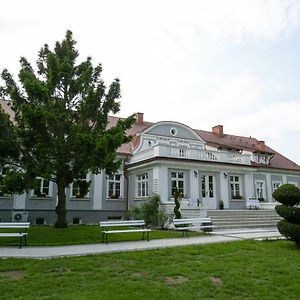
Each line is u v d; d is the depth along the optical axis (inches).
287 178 1309.1
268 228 771.4
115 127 593.3
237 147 1278.3
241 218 824.3
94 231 610.5
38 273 305.0
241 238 556.7
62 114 577.3
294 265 354.3
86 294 244.1
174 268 327.9
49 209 905.5
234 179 1005.8
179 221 594.9
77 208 944.9
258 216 857.5
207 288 268.1
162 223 745.0
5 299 234.8
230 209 927.7
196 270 325.1
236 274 309.9
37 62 658.8
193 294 252.1
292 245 491.8
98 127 635.5
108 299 234.1
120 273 310.2
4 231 596.1
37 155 568.1
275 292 263.6
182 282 285.0
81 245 469.7
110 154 562.6
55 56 609.6
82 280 283.3
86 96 621.6
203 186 932.0
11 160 587.5
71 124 604.7
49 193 916.0
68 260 357.4
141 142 1060.5
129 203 991.0
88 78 639.1
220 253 412.5
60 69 604.4
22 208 870.4
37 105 555.8
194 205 835.4
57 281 278.1
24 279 285.6
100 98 627.2
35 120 524.4
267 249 449.7
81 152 551.5
